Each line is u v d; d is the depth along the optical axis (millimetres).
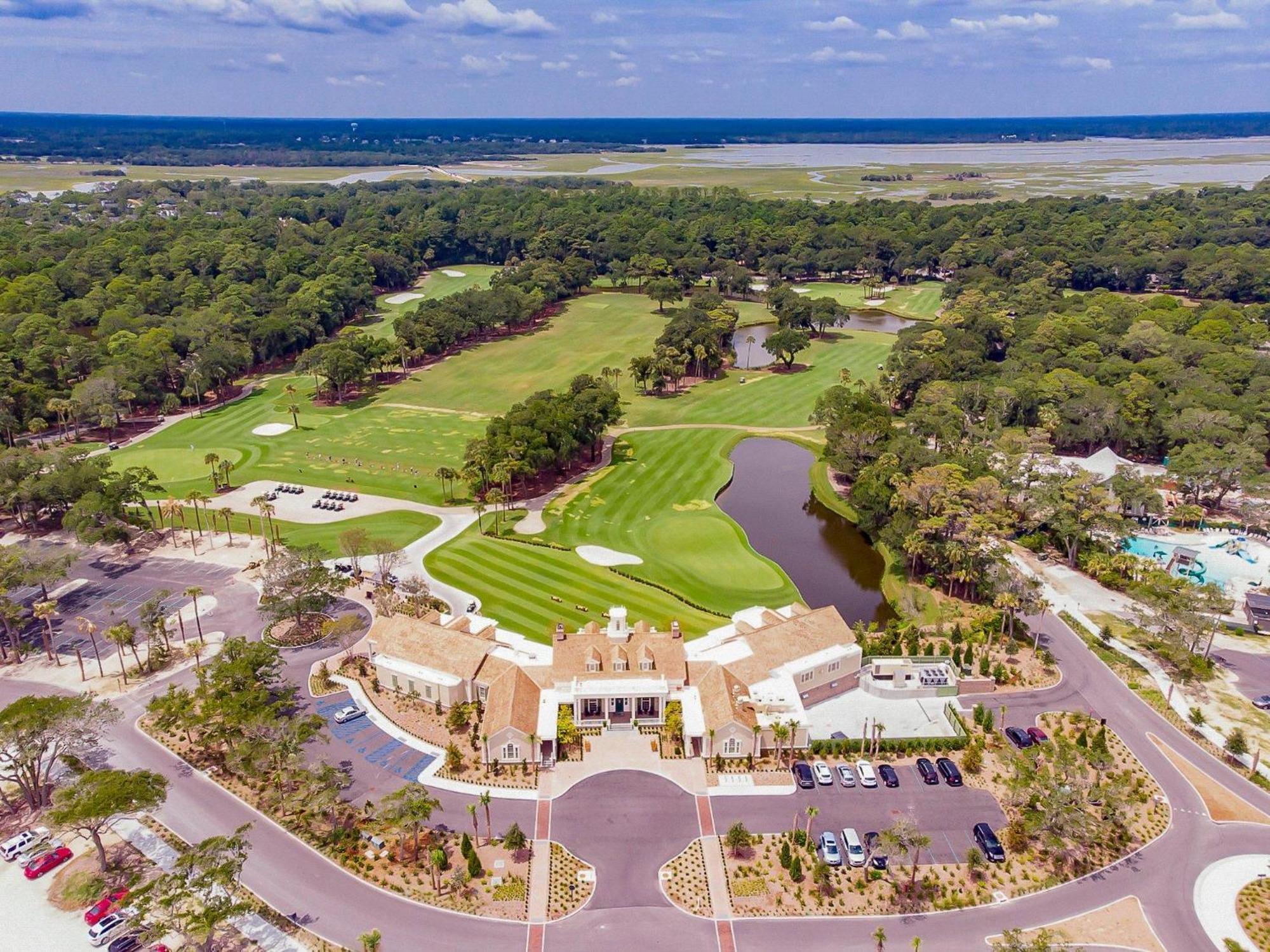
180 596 123250
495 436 155375
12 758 81375
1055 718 95688
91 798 72750
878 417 160125
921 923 70562
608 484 164250
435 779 86188
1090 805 83062
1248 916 71000
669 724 90938
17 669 106000
